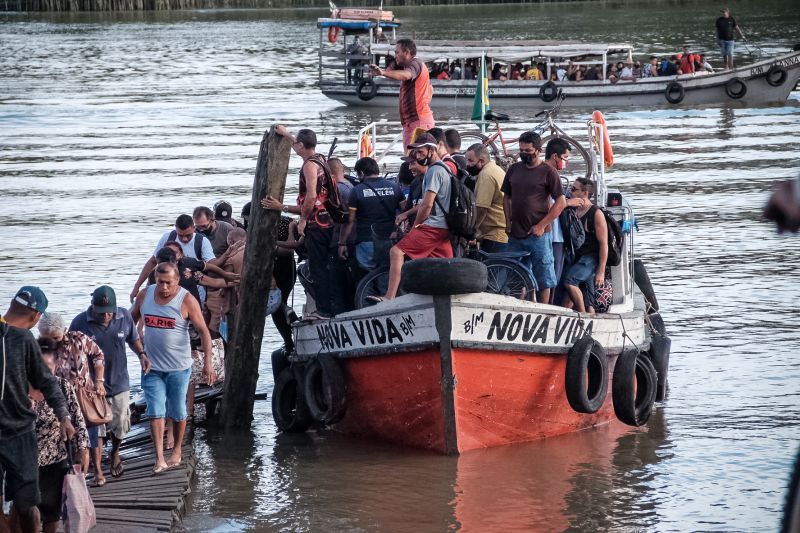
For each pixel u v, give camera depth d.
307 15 110.38
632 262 15.38
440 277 11.80
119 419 11.45
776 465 11.97
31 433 8.95
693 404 14.16
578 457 12.59
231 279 14.23
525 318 12.49
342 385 13.12
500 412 12.79
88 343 10.73
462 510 10.97
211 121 44.75
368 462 12.55
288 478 12.06
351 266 13.89
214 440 13.57
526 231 13.23
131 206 28.16
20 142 40.12
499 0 125.94
